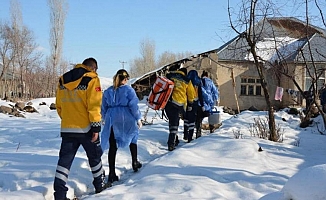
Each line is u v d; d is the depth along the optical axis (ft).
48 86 129.70
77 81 16.48
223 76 90.79
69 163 16.56
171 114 29.09
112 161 20.49
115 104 20.83
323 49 72.59
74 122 16.58
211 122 38.70
